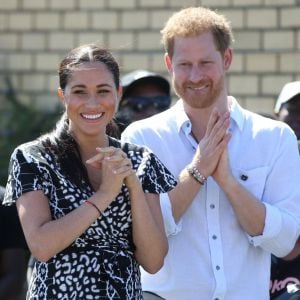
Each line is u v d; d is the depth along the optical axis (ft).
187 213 42.50
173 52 42.42
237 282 42.45
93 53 38.01
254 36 79.92
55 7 85.35
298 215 42.88
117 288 36.70
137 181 37.11
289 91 53.93
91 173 37.73
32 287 37.17
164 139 43.34
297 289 44.50
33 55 85.87
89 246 36.83
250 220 41.57
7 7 86.53
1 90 86.22
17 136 84.02
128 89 56.29
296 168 43.27
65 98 37.99
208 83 41.98
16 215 40.63
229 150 43.01
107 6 83.87
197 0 81.25
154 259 37.86
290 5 79.20
